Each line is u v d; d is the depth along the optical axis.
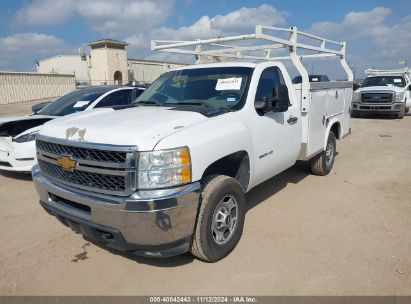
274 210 4.73
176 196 2.84
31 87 34.41
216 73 4.38
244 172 3.84
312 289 3.01
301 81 4.99
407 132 11.48
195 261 3.49
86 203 2.96
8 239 4.03
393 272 3.22
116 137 2.87
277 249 3.67
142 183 2.80
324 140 5.86
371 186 5.71
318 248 3.68
